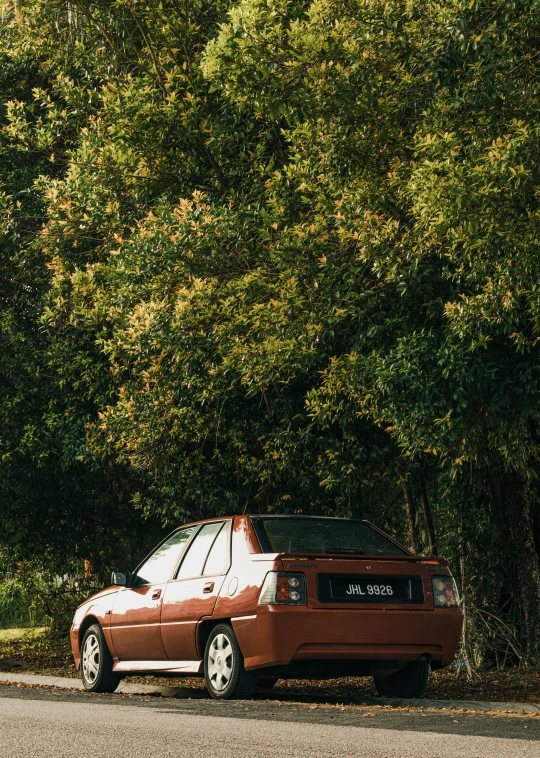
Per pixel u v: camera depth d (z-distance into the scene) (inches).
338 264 413.7
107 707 330.0
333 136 407.5
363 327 418.6
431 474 563.8
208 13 531.8
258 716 294.0
